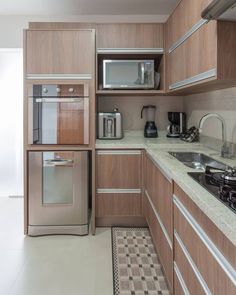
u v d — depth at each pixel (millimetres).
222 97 2412
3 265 2250
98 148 2846
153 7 3352
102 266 2246
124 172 2891
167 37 2861
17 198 3951
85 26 2980
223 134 2213
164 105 3619
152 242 2645
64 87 2682
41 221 2797
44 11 3459
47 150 2754
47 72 2723
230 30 1608
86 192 2803
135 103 3600
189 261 1343
